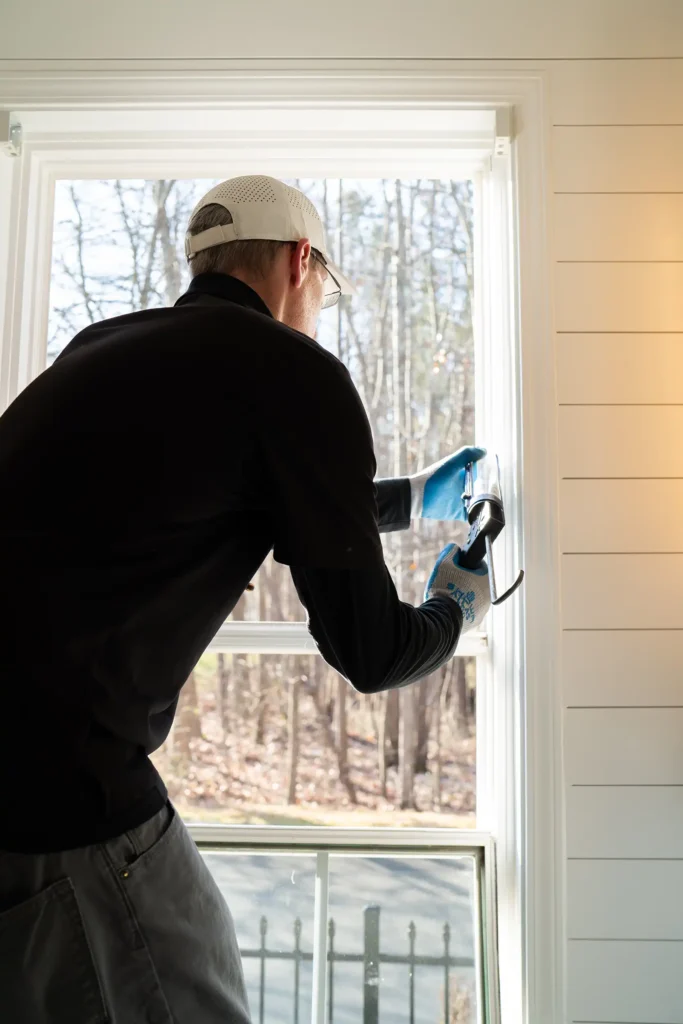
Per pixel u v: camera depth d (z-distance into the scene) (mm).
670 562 1628
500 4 1710
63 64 1708
